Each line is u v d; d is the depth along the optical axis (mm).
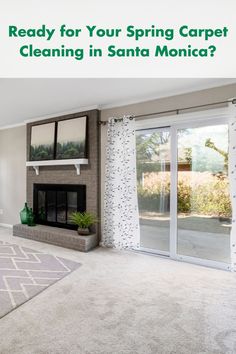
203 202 3166
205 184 3148
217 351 1581
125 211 3580
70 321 1896
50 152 4309
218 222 3066
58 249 3713
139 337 1714
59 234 3883
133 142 3529
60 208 4363
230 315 1991
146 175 3617
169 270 2945
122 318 1941
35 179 4680
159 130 3484
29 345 1624
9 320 1904
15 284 2510
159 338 1704
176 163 3324
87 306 2115
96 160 3863
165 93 3283
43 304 2145
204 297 2285
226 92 2900
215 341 1677
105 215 3783
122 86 3020
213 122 3051
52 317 1948
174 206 3322
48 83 2881
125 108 3680
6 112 4215
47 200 4539
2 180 5480
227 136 2992
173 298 2264
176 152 3318
